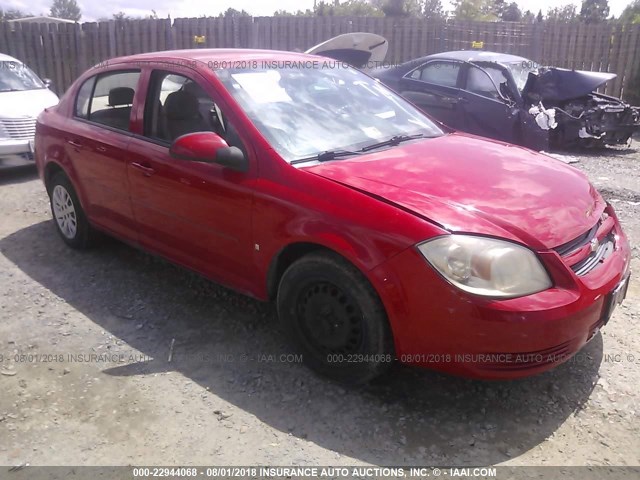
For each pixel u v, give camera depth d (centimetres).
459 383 319
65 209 506
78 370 334
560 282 269
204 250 368
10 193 700
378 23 1412
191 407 302
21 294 429
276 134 341
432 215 274
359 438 279
